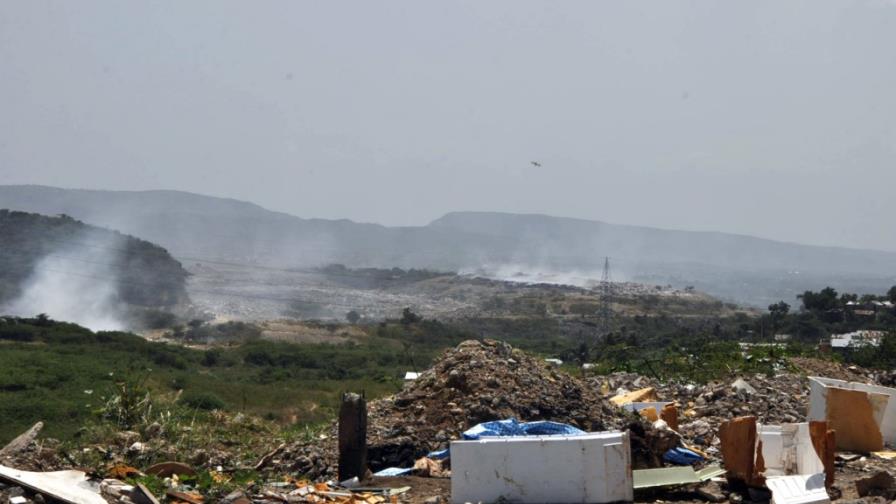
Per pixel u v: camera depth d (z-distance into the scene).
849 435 13.73
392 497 10.98
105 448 15.55
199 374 45.47
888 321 63.28
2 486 9.48
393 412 14.91
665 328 83.38
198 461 15.09
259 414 31.52
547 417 14.12
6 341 49.31
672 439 12.80
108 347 49.81
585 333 86.00
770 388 20.00
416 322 88.38
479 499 10.52
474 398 14.45
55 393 31.17
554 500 10.46
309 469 13.90
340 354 58.19
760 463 10.95
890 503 10.34
